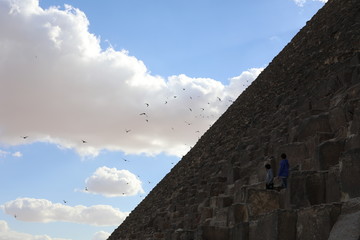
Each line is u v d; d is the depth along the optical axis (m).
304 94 25.19
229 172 22.83
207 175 31.73
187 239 14.27
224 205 17.61
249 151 23.19
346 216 7.70
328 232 7.94
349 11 35.72
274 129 23.20
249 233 10.55
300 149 15.64
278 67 43.47
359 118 11.85
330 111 15.41
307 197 10.62
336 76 19.55
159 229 31.75
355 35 28.03
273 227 9.06
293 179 10.99
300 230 8.75
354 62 19.55
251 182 19.03
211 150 39.56
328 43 33.47
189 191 31.84
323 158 12.12
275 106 31.03
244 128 34.12
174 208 31.34
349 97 15.26
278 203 12.80
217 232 11.88
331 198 10.28
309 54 35.84
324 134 14.30
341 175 9.53
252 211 12.66
